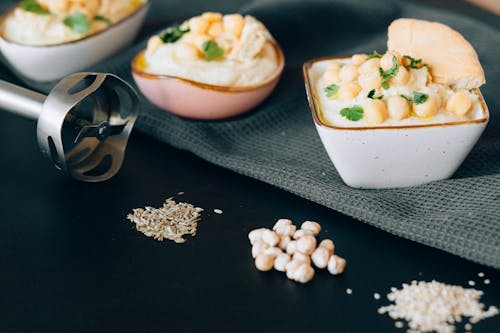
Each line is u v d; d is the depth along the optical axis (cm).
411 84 51
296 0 71
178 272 48
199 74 59
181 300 46
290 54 69
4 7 77
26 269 49
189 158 59
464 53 52
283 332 44
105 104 57
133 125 60
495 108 58
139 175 57
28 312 46
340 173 53
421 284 46
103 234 52
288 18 70
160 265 49
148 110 61
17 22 67
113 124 57
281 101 63
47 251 50
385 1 71
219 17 60
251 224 52
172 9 76
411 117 50
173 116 61
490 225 48
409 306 45
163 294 47
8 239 52
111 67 66
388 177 52
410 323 44
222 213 53
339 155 51
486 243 46
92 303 47
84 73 55
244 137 60
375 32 70
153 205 54
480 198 51
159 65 60
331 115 51
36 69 66
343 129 49
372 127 49
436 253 49
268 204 53
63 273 49
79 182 56
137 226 52
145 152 59
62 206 54
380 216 50
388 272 48
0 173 58
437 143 50
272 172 54
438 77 52
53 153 55
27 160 59
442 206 51
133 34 70
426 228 48
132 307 46
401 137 50
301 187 53
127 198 55
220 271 48
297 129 60
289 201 54
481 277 47
